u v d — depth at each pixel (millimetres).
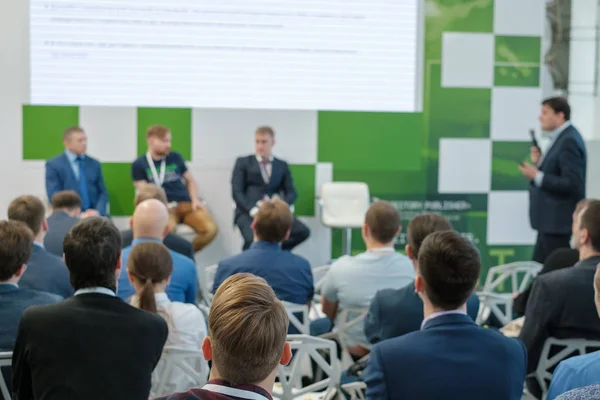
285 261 3094
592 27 6617
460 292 1744
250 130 6402
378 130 6559
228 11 6332
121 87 6266
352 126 6531
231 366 1131
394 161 6602
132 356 1892
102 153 6266
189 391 1140
